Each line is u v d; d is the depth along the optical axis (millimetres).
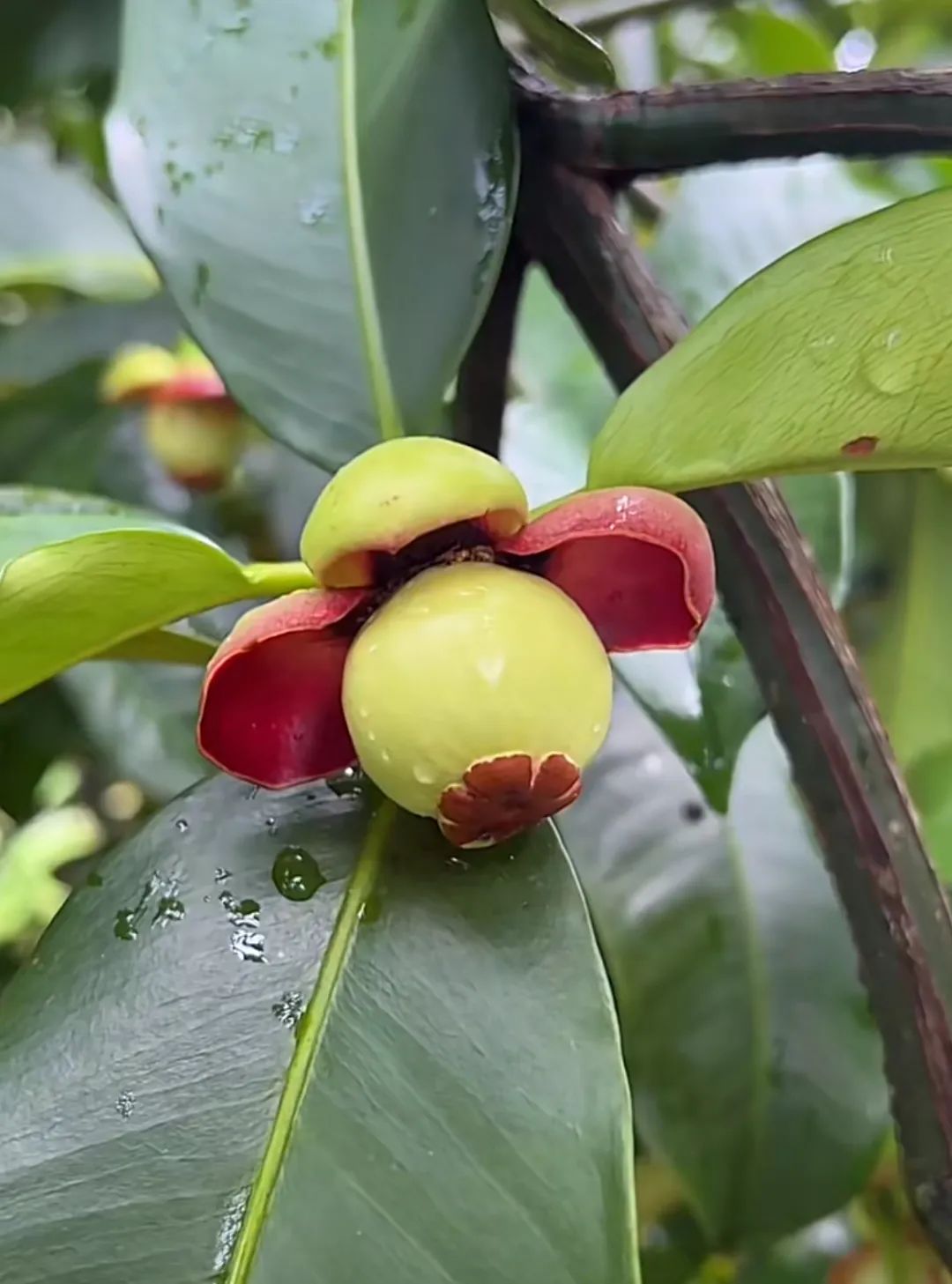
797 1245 322
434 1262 125
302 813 147
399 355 162
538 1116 130
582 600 137
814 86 166
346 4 173
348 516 120
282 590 135
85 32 289
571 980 137
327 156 168
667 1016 267
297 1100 131
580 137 181
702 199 251
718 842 276
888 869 166
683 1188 263
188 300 164
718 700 194
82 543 125
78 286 346
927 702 303
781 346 129
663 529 128
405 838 145
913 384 129
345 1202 127
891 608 306
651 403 132
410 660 122
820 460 134
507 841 144
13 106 305
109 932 142
